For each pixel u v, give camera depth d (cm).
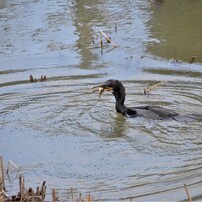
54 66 1925
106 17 2394
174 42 2106
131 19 2358
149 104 1644
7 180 1238
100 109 1611
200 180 1211
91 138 1435
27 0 2642
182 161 1300
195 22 2284
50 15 2434
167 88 1741
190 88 1736
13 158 1343
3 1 2630
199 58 1962
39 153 1366
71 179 1237
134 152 1352
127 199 1142
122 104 1577
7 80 1823
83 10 2495
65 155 1351
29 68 1914
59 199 1142
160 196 1155
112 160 1319
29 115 1580
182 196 1154
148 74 1845
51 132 1473
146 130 1468
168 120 1520
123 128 1485
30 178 1244
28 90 1745
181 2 2545
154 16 2383
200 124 1491
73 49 2069
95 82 1792
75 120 1542
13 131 1485
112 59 1969
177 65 1908
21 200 1118
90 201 1120
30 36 2206
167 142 1398
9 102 1666
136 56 1989
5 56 2022
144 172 1256
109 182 1219
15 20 2383
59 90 1739
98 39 2159
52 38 2181
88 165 1298
